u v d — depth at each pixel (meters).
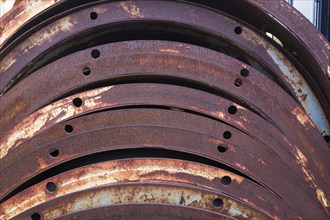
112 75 1.51
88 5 1.54
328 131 1.68
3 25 1.53
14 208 1.46
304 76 1.65
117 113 1.49
